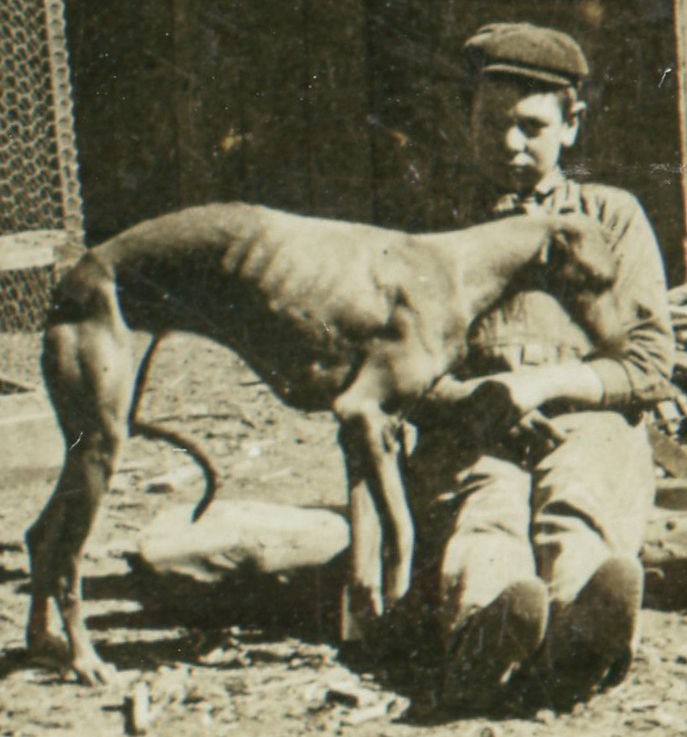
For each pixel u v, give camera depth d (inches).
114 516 305.6
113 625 238.5
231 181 596.1
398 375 204.5
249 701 202.1
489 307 210.8
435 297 206.2
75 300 207.9
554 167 230.8
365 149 542.6
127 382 209.2
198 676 213.3
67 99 388.8
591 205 228.1
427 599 211.9
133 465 348.5
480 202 229.0
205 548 236.5
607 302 214.5
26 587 261.3
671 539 236.5
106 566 270.2
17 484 348.2
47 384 209.6
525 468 216.1
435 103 522.3
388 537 207.2
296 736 189.5
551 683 194.7
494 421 210.5
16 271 485.1
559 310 219.8
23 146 462.0
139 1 640.4
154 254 207.5
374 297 204.8
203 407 408.8
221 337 210.4
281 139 573.3
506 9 488.1
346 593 213.2
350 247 207.5
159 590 240.1
